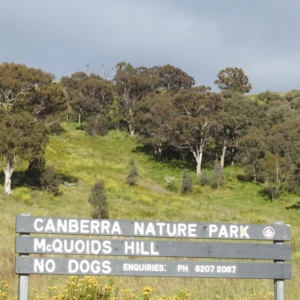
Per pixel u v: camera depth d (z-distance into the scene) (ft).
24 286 21.74
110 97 259.39
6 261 44.45
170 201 156.15
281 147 191.83
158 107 220.43
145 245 22.30
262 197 172.86
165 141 217.56
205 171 189.37
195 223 22.72
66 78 286.46
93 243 22.04
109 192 154.40
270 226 23.08
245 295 31.12
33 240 21.74
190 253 22.53
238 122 210.38
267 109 239.91
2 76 161.07
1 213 104.01
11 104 163.12
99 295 26.99
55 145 202.18
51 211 123.03
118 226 22.26
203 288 32.86
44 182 142.41
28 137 141.69
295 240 78.95
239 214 147.54
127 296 29.01
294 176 167.94
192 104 224.74
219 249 22.72
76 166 181.06
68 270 21.84
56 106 173.27
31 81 164.66
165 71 303.48
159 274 22.29
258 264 22.91
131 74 269.03
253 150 191.62
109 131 246.06
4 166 140.67
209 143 217.77
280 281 23.17
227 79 330.95
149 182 184.34
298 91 298.35
